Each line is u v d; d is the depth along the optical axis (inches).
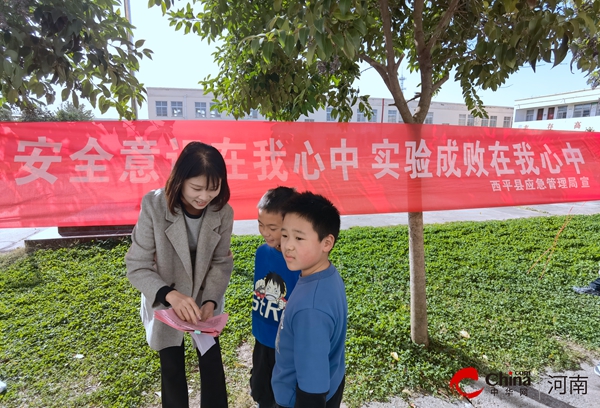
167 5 95.4
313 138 113.2
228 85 133.2
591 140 139.7
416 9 102.0
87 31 86.0
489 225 294.7
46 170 101.3
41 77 88.7
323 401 44.2
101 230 227.9
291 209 50.9
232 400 92.3
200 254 69.2
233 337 120.0
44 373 102.3
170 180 61.5
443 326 127.6
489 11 93.7
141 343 116.3
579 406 92.0
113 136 104.3
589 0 86.4
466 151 124.3
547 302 147.6
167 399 72.7
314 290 49.2
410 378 100.0
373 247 226.1
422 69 110.8
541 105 1136.2
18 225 100.6
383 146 116.5
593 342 120.2
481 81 113.0
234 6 106.3
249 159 111.3
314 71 121.0
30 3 75.2
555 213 388.8
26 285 163.9
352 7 73.7
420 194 120.0
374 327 123.3
